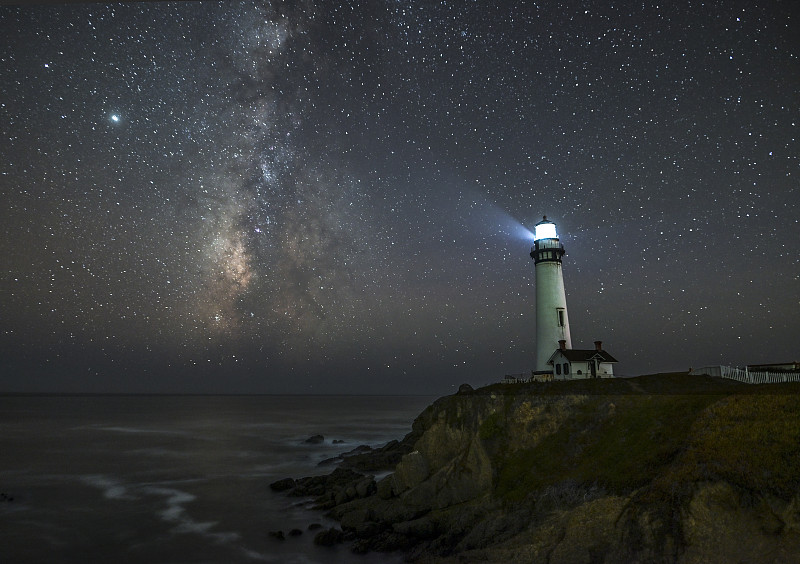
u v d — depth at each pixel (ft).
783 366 105.50
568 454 80.48
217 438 244.83
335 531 86.53
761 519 52.44
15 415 426.51
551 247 160.86
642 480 65.31
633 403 83.87
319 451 198.70
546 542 63.98
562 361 140.97
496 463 85.71
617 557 57.31
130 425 323.37
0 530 97.45
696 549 53.26
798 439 59.36
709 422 69.67
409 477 95.61
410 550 77.71
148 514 107.65
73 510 111.45
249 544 87.56
